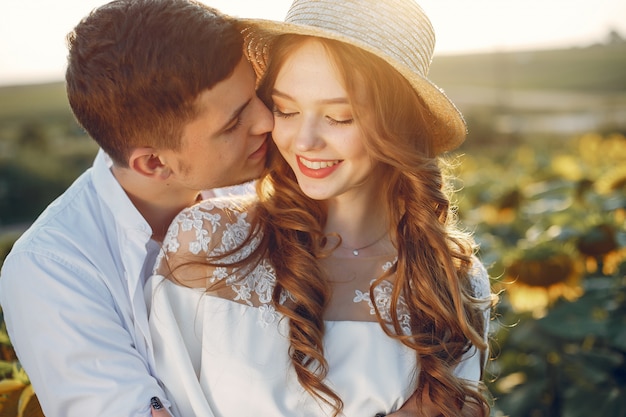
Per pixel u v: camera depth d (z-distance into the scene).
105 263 1.99
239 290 1.95
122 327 1.96
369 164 1.95
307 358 1.91
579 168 5.02
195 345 1.94
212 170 2.00
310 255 2.01
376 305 2.03
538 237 3.52
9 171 17.44
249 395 1.88
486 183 5.80
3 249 3.05
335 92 1.82
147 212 2.13
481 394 2.04
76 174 18.31
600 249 3.36
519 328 3.29
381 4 1.87
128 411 1.83
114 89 1.87
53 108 32.78
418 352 1.99
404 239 2.09
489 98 35.50
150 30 1.84
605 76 37.94
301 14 1.90
